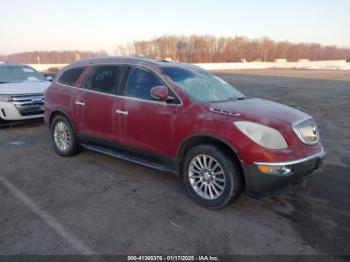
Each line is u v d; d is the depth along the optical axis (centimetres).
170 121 381
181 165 392
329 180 450
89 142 504
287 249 286
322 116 966
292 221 336
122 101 436
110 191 410
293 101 1298
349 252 282
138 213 350
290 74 3434
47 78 931
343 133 746
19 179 449
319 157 354
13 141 665
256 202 379
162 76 406
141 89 422
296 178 332
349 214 352
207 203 360
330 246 291
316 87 1925
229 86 479
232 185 339
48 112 564
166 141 390
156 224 327
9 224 325
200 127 354
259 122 330
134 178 456
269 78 2761
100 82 479
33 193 402
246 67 5450
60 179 450
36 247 285
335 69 4969
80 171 483
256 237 304
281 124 334
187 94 384
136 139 425
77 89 509
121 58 470
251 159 321
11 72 881
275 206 370
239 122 333
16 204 370
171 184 435
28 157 552
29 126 816
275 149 321
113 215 346
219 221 334
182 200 385
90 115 483
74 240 297
